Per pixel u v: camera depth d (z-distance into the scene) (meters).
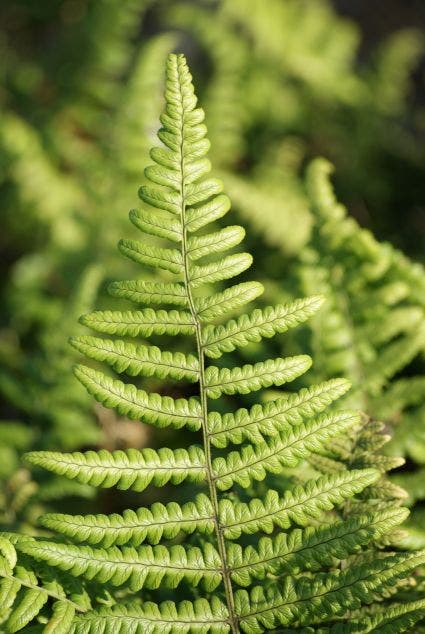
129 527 0.66
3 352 1.14
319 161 0.86
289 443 0.67
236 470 0.67
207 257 1.25
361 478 0.67
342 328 0.80
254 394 0.82
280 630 0.68
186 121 0.69
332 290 0.82
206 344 0.68
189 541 0.72
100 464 0.67
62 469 0.66
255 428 0.68
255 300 1.11
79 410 0.91
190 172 0.69
